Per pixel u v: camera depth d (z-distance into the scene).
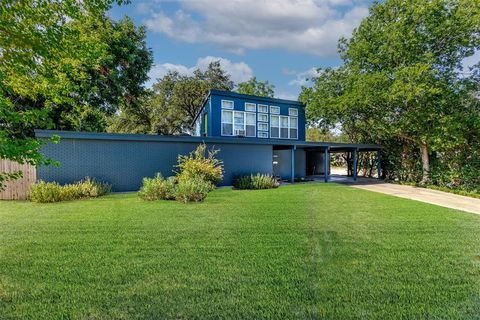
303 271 3.48
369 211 7.34
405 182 15.73
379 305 2.72
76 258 3.88
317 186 13.66
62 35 3.37
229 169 13.71
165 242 4.59
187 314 2.56
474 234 5.16
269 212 6.96
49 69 3.61
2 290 2.98
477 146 13.39
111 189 10.70
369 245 4.49
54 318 2.49
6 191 9.09
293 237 4.87
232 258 3.91
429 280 3.26
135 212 6.90
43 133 9.44
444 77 13.80
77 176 10.16
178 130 28.98
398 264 3.73
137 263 3.73
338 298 2.85
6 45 3.03
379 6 16.19
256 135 17.62
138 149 11.32
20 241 4.60
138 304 2.72
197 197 8.54
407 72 13.16
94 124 15.41
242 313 2.57
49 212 6.88
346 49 18.91
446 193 11.90
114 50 15.38
